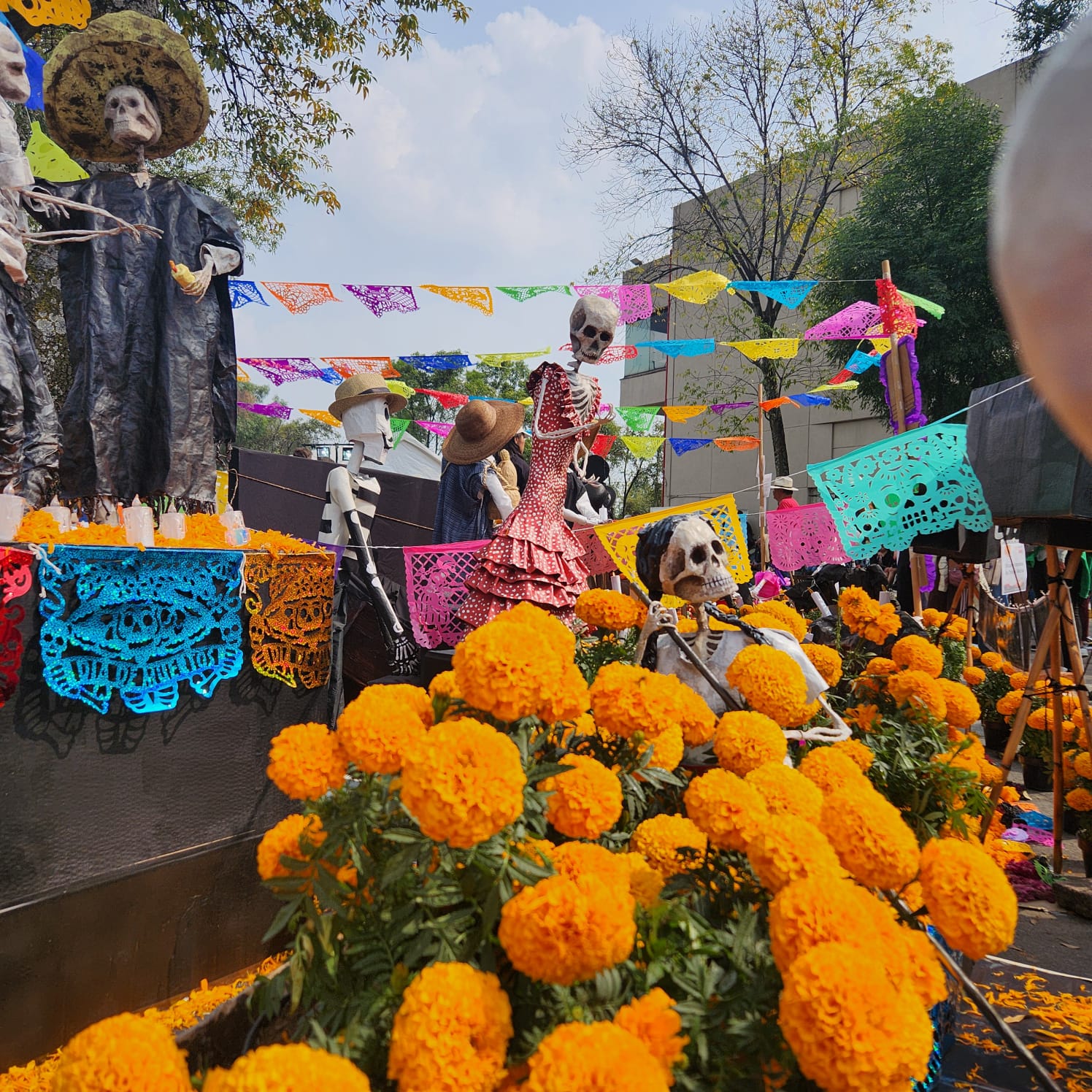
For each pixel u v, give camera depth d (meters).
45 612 2.09
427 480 7.19
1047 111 0.38
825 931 0.97
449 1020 0.91
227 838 2.57
